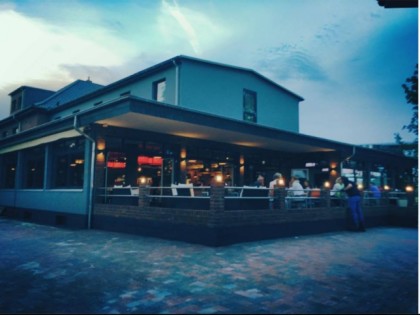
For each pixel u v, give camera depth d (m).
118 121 11.64
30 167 17.50
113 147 12.79
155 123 11.94
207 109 16.77
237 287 5.00
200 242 8.45
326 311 4.06
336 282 5.29
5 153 19.77
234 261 6.66
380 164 23.44
